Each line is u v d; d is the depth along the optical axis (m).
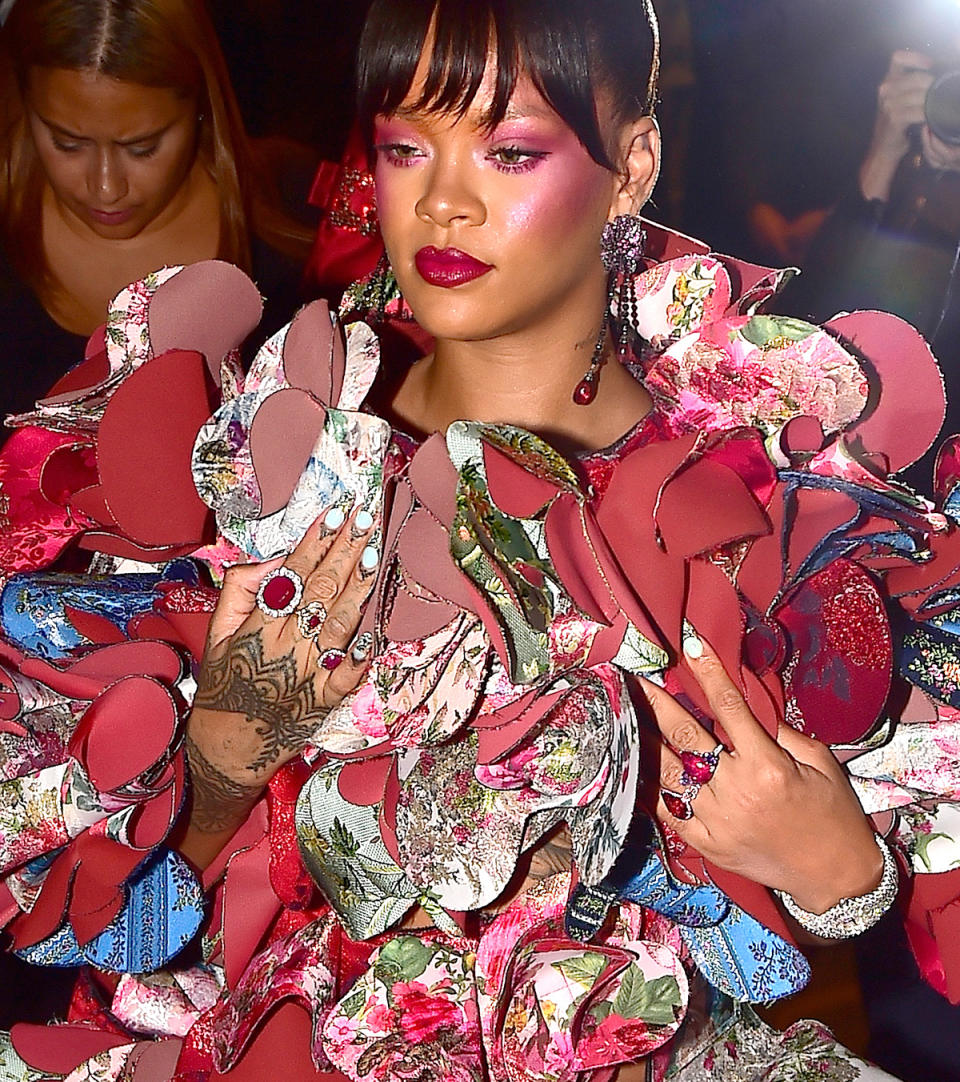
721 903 1.46
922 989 2.56
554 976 1.42
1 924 1.53
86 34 2.31
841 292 2.66
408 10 1.32
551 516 1.27
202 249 2.52
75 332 2.46
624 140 1.42
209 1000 1.61
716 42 3.29
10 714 1.44
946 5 2.61
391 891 1.42
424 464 1.30
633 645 1.30
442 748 1.39
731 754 1.39
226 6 3.42
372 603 1.33
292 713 1.35
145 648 1.42
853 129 3.20
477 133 1.33
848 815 1.42
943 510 1.55
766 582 1.40
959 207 2.55
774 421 1.51
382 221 1.39
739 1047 1.59
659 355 1.54
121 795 1.39
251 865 1.48
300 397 1.34
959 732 1.49
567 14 1.33
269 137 3.13
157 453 1.42
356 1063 1.42
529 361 1.45
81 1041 1.58
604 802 1.28
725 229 3.37
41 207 2.43
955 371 2.42
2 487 1.53
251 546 1.37
